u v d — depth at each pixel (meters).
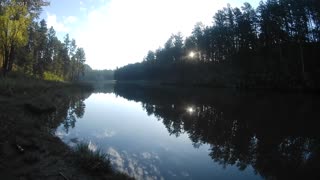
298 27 42.84
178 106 27.53
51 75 63.84
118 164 9.84
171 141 13.57
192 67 81.94
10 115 13.38
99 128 16.30
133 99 37.44
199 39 76.56
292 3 43.72
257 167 10.03
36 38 56.78
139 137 14.30
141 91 56.25
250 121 18.00
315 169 9.72
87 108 26.42
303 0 42.69
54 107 20.86
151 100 35.19
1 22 31.83
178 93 45.97
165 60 107.81
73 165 8.55
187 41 87.06
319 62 40.22
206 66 74.69
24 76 38.34
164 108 26.50
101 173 8.26
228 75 60.09
